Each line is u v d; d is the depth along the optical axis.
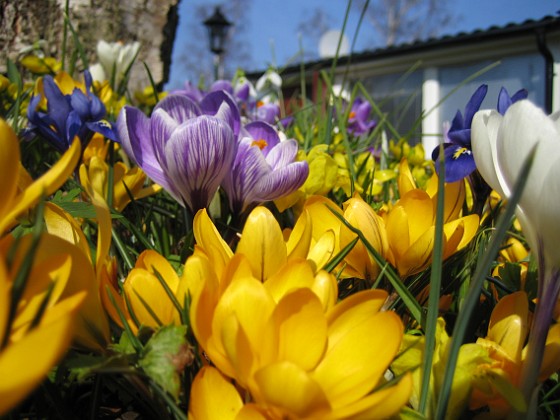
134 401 0.18
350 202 0.19
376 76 3.28
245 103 0.79
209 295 0.13
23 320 0.11
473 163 0.24
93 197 0.15
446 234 0.20
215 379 0.13
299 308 0.12
